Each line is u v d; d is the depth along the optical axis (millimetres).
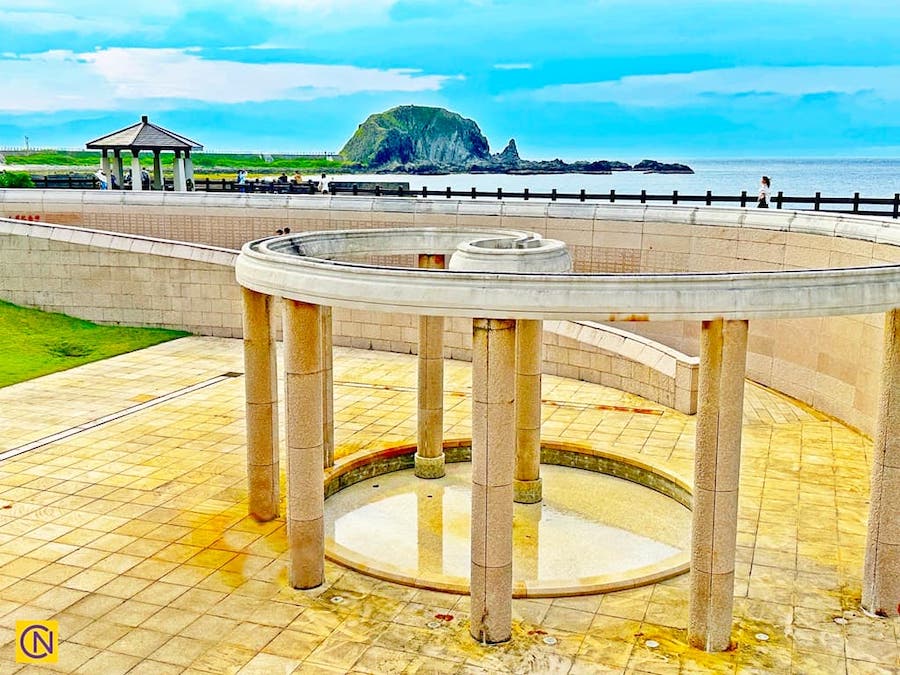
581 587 12664
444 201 28484
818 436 20109
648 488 17484
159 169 40188
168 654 11125
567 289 10383
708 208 24547
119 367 26156
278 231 30906
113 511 15586
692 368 21156
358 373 25594
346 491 17188
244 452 18719
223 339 29922
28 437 19562
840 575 13391
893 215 26016
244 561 13711
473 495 11211
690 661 11000
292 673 10727
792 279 10492
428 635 11617
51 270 30812
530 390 16203
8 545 14180
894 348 11680
